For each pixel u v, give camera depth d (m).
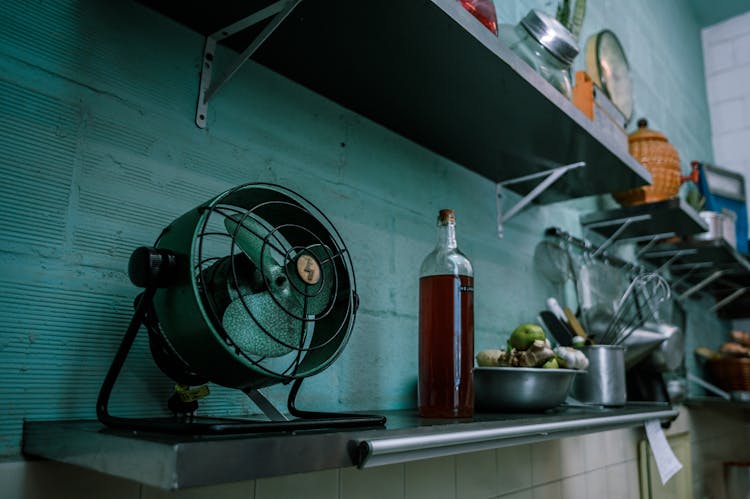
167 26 0.91
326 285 0.78
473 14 1.09
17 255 0.71
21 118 0.74
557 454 1.69
